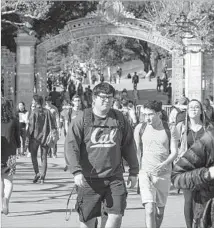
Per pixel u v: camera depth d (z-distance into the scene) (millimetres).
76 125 8781
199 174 6672
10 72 46844
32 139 18438
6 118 12867
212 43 43656
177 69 47344
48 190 17281
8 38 53156
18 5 42250
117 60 101125
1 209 12867
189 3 40000
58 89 86562
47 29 56125
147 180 10875
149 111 11016
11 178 12961
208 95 45406
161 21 40000
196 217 6918
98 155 8750
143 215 13492
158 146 11000
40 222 12570
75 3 54812
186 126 11781
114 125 8820
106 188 8781
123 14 47312
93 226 9000
